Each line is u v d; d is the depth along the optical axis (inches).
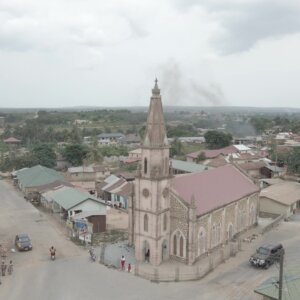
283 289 1558.8
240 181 2878.9
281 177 4722.0
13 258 2316.7
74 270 2116.1
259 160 5492.1
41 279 2000.5
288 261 2215.8
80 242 2608.3
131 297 1785.2
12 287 1909.4
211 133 7539.4
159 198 2144.4
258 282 1943.9
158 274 2034.9
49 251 2433.6
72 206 2955.2
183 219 2182.6
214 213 2363.4
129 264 2092.8
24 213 3390.7
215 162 5137.8
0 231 2871.6
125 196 3545.8
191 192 2342.5
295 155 4692.4
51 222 3112.7
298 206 3543.3
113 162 6156.5
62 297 1793.8
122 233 2824.8
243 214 2755.9
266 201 3297.2
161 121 2149.4
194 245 2174.0
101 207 3053.6
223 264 2194.9
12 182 4827.8
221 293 1827.0
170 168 2225.6
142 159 2190.0
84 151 5910.4
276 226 2952.8
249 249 2439.7
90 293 1830.7
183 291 1849.2
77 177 4857.3
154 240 2162.9
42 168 4512.8
